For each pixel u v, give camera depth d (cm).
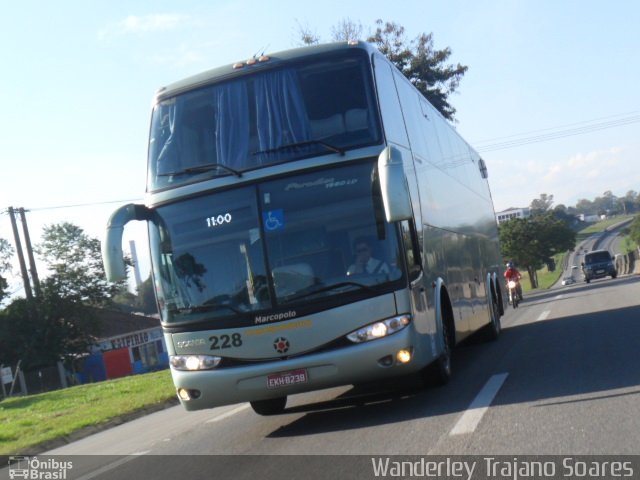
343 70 902
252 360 853
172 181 905
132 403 1563
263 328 848
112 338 6031
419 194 1014
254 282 859
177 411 1398
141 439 1069
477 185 1811
